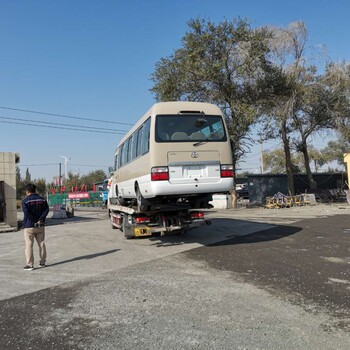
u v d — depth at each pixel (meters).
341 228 13.55
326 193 32.06
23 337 4.72
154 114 9.91
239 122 24.97
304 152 32.69
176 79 25.94
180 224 11.42
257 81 26.62
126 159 13.34
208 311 5.33
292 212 21.89
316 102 29.38
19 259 10.33
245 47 25.62
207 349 4.13
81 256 10.21
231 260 8.69
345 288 6.11
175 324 4.90
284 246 10.20
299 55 28.84
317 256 8.70
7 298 6.48
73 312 5.58
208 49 25.78
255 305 5.49
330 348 4.04
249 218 19.05
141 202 11.02
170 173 9.72
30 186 8.98
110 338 4.55
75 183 68.62
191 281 6.98
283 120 28.38
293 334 4.43
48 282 7.47
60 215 27.22
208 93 26.39
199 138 10.06
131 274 7.77
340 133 30.16
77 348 4.32
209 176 9.98
